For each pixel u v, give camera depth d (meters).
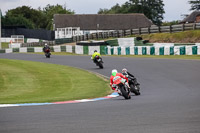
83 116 25.30
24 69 76.81
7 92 50.78
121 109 28.75
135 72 67.88
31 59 106.62
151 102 33.62
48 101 38.59
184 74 61.56
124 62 84.56
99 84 56.97
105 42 123.38
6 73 69.62
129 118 23.97
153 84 53.94
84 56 108.56
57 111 28.28
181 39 113.31
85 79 62.97
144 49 103.31
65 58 104.94
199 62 75.19
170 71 65.94
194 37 110.69
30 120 23.81
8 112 28.14
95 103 34.56
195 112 25.69
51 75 68.38
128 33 135.88
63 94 47.41
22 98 43.94
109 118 24.16
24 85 57.28
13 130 20.47
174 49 96.56
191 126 20.55
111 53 112.94
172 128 20.16
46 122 22.95
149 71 67.81
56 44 171.00
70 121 23.20
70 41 165.50
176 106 29.58
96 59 76.94
